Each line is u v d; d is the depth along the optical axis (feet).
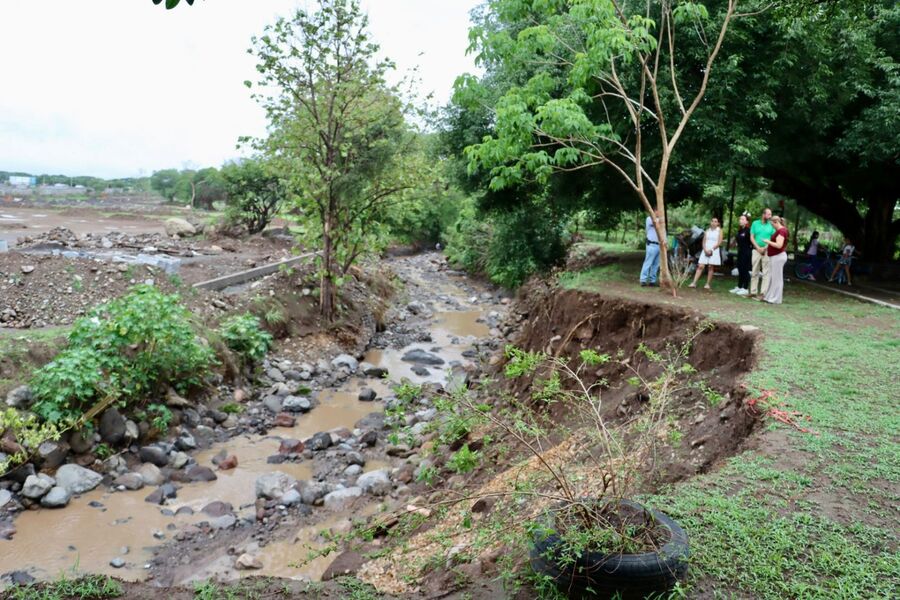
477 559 15.99
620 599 11.87
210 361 40.01
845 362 26.02
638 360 33.76
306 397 43.21
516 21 44.27
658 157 48.32
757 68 45.83
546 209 70.33
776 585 12.29
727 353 30.04
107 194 136.46
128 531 25.53
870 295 48.32
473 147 41.96
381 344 59.62
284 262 59.77
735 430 20.89
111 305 34.55
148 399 35.04
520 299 75.56
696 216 111.34
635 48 38.22
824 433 19.13
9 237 60.85
